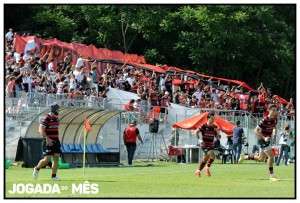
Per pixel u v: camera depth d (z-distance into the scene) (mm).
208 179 31625
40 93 44875
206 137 32969
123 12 77938
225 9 80062
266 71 82812
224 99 63344
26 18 77812
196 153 49438
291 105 68750
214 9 79875
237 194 25141
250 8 81938
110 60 60594
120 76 58531
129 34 80062
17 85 46562
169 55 81000
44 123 28812
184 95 60156
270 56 82438
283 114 67000
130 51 80875
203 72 79062
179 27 80188
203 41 79375
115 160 43625
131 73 60688
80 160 42281
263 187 27891
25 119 43656
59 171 36594
